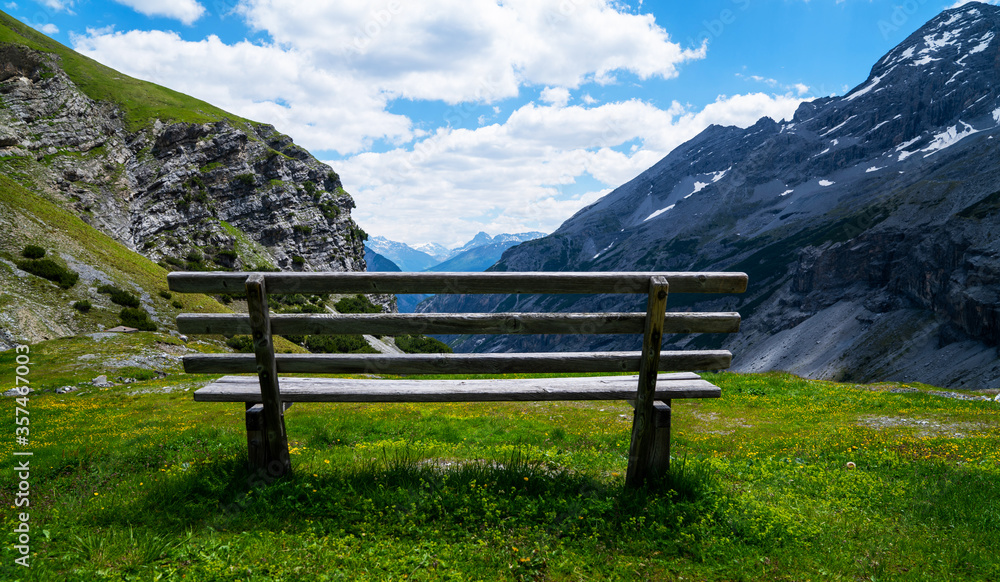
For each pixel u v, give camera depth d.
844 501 6.04
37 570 3.67
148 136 153.62
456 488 5.22
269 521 4.53
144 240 130.88
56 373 35.88
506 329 5.00
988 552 4.57
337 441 10.73
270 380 4.88
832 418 16.66
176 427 14.30
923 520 5.42
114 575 3.63
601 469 7.08
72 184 119.38
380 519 4.66
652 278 4.75
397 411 17.19
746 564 4.13
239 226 164.00
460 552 4.15
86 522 4.62
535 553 4.16
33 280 56.09
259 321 4.71
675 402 19.78
